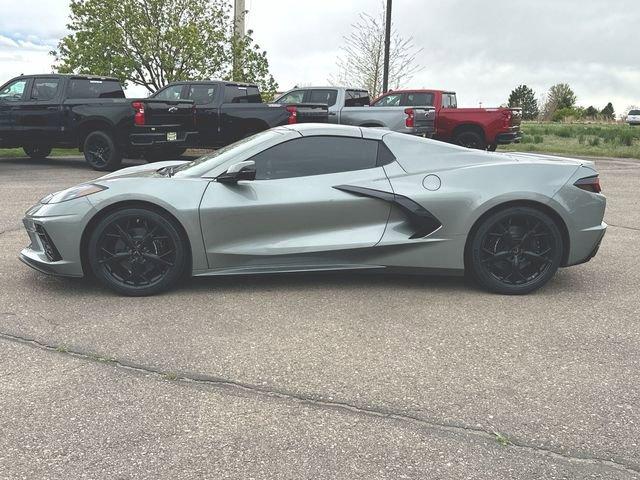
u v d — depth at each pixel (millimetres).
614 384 2994
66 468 2275
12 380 2973
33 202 8125
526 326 3795
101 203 4148
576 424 2617
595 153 18562
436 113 14984
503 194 4301
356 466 2307
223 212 4223
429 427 2590
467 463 2332
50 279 4672
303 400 2814
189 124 12031
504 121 14656
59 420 2609
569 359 3293
